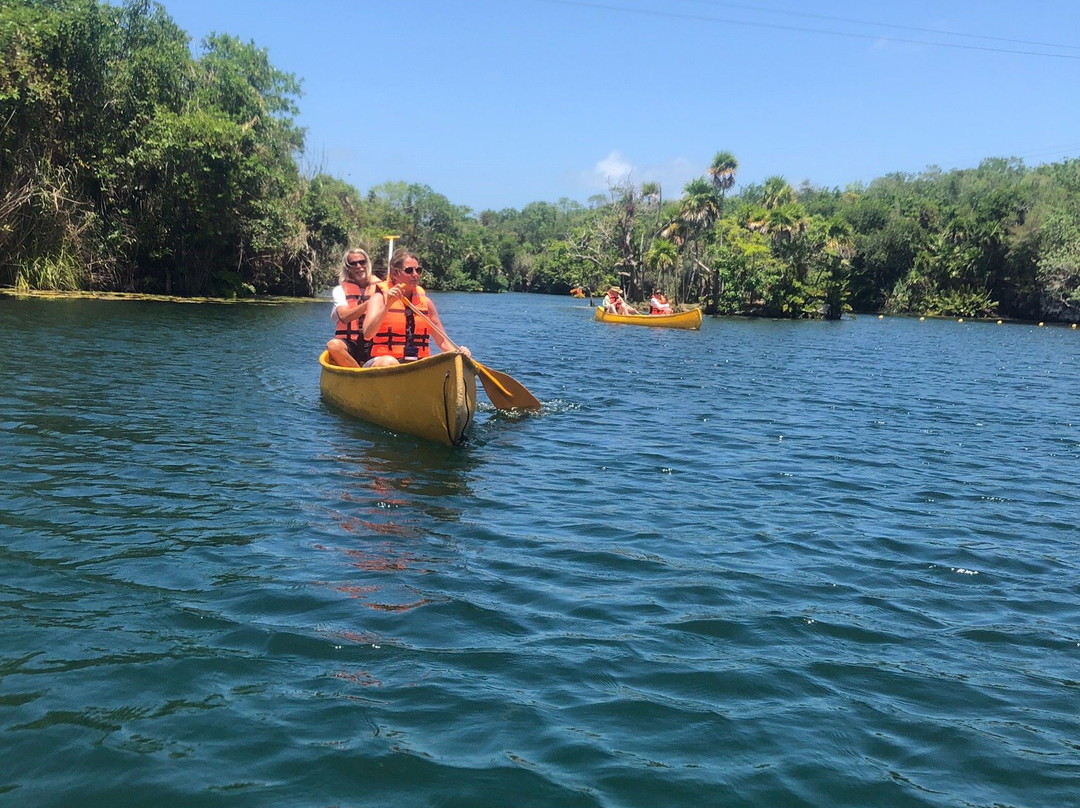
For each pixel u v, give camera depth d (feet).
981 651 11.87
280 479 19.30
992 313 198.59
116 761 8.20
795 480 22.20
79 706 9.14
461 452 23.41
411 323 28.02
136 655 10.37
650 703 9.87
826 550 16.26
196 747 8.52
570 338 76.23
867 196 270.87
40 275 81.66
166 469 19.51
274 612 11.89
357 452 22.48
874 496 20.90
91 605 11.78
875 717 9.85
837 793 8.31
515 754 8.67
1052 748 9.34
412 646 11.07
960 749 9.23
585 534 16.48
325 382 29.63
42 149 81.87
